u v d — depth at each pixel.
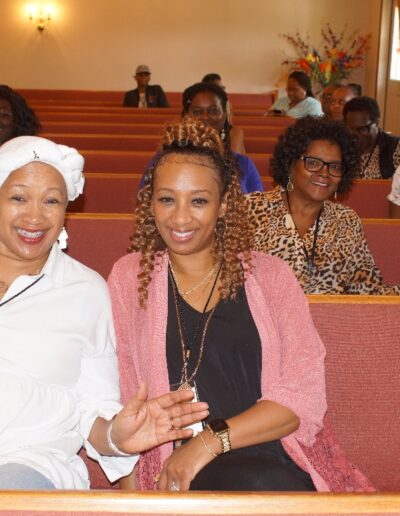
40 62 14.48
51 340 1.90
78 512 1.23
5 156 1.85
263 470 1.79
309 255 2.86
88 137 5.91
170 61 14.53
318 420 1.97
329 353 2.32
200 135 2.00
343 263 2.87
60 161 1.89
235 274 2.04
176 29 14.44
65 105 11.42
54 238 1.92
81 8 14.34
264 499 1.24
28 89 14.07
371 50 13.85
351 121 4.91
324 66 13.56
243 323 2.03
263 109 11.95
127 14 14.40
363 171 4.94
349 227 2.89
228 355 2.01
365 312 2.33
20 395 1.87
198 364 2.00
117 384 2.05
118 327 2.06
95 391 1.99
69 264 2.01
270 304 2.06
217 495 1.25
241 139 5.20
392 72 13.16
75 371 1.96
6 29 14.35
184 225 1.97
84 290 1.97
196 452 1.85
